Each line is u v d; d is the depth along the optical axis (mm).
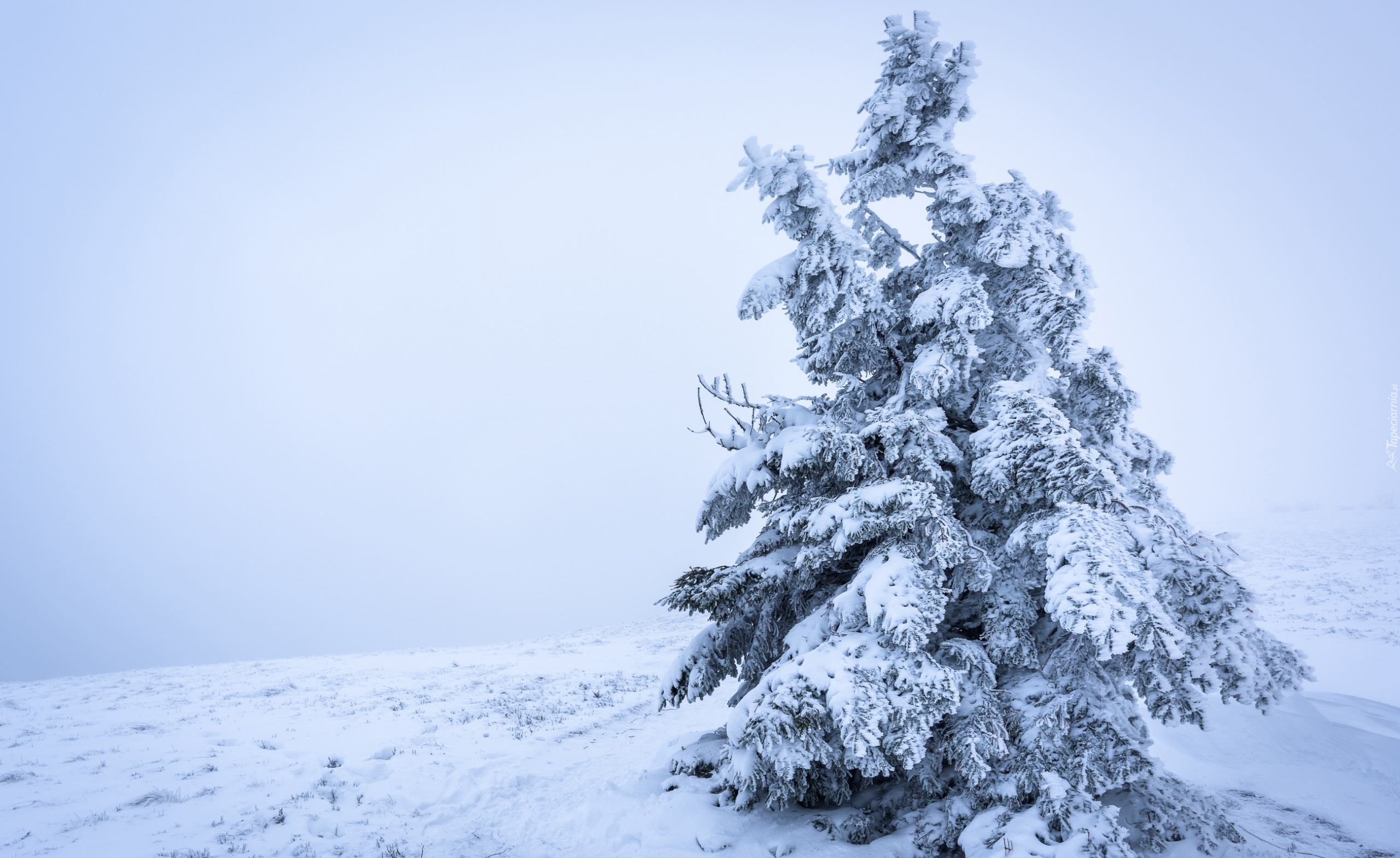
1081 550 6633
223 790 10305
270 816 9211
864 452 8281
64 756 12273
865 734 6551
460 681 21281
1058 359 9227
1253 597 7164
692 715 15805
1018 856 6055
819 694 7160
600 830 8586
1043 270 9250
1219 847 7051
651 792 9344
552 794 10211
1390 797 8406
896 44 10328
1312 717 10945
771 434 9727
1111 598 6160
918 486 7703
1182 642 6395
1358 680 17297
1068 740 6902
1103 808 6336
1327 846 7371
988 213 9016
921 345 9695
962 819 7121
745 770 7516
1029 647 7629
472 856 8164
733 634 9750
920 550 7727
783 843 7645
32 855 7969
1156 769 7945
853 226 10836
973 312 8281
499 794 10266
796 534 8547
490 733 14000
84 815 9227
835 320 9555
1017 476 7680
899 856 7090
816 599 9203
